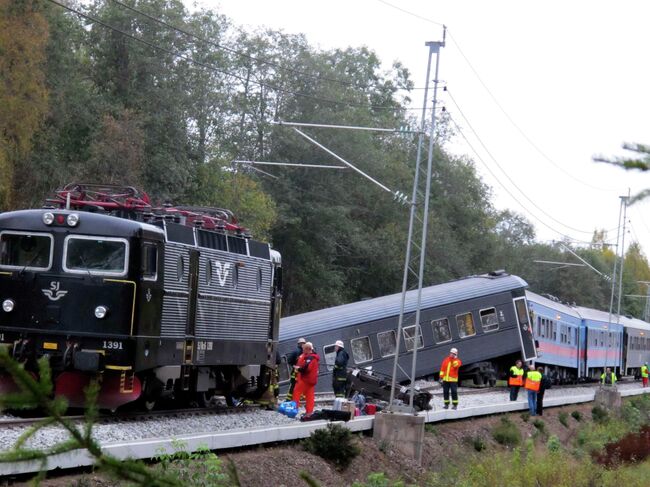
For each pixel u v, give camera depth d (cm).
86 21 7075
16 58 5259
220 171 7438
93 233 2541
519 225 12500
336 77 9125
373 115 11131
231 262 3175
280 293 3681
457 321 5703
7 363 543
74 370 2492
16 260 2553
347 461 2561
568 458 3506
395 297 5766
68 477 1595
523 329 5866
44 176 5831
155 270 2630
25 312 2527
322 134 8569
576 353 7506
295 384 3438
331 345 5275
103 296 2508
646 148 661
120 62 7000
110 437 2125
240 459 2194
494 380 6028
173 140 6956
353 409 3159
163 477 603
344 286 9125
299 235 8569
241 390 3431
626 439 4266
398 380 5475
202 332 2970
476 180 11019
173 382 2828
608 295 12975
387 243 8869
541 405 4816
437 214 10131
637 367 9919
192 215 3012
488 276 6081
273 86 8331
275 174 8531
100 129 6297
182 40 7156
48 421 564
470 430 3909
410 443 3045
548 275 11912
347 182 8875
